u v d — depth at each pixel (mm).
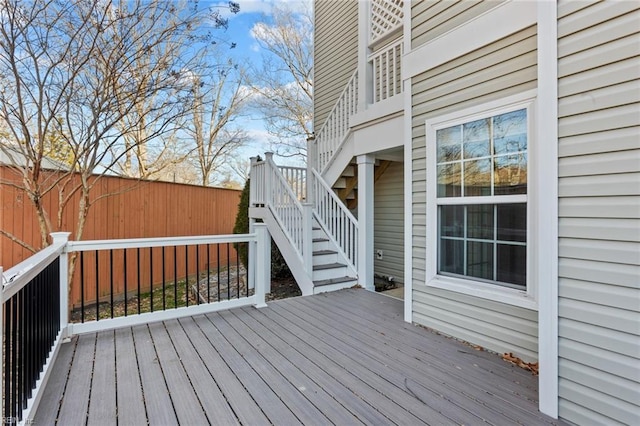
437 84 3090
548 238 1809
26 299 1824
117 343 2793
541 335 1844
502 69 2570
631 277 1536
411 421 1758
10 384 1648
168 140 8531
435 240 3119
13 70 3539
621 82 1587
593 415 1637
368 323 3320
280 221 5148
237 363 2436
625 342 1544
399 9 4582
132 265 5926
